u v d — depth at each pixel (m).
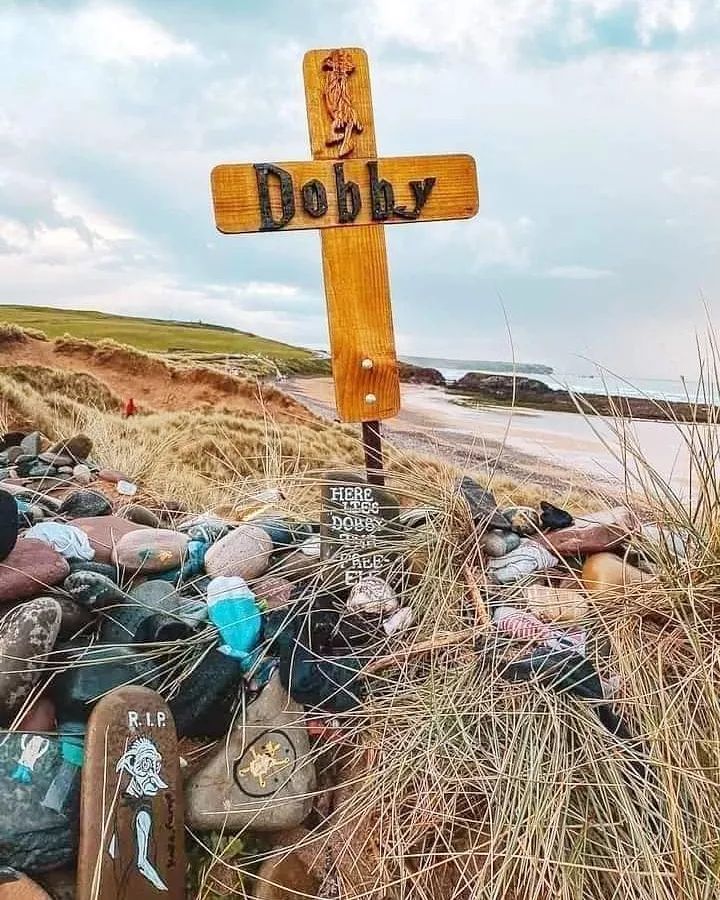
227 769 2.47
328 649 2.80
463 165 3.38
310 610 2.79
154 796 2.28
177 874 2.26
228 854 2.38
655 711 2.49
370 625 2.89
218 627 2.71
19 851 2.15
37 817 2.19
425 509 3.21
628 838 2.30
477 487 3.30
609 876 2.25
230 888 2.33
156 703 2.37
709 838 2.27
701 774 2.34
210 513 3.79
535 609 2.87
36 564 2.75
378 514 3.14
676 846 2.19
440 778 2.40
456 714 2.51
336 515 3.12
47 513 3.49
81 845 2.15
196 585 3.00
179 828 2.30
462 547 3.06
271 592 2.90
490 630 2.73
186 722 2.51
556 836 2.27
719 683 2.57
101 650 2.57
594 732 2.45
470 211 3.40
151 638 2.68
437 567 2.97
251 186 3.23
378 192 3.32
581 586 2.97
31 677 2.40
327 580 2.96
